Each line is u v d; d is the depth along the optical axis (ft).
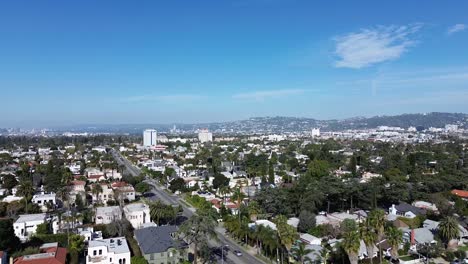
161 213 404.16
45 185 568.82
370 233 250.16
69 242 307.78
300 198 427.74
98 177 650.02
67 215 391.65
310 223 366.63
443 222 326.44
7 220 292.81
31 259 254.47
